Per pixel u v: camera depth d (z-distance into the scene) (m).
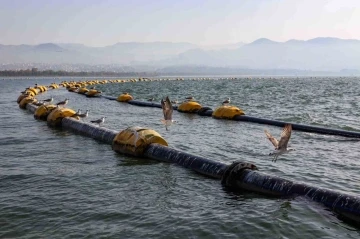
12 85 106.44
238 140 18.36
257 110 33.47
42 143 17.80
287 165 13.49
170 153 13.84
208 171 12.12
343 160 14.29
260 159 14.42
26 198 10.00
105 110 33.47
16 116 29.12
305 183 10.05
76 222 8.44
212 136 19.53
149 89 75.56
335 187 10.96
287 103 41.00
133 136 15.05
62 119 23.00
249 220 8.41
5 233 7.96
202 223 8.27
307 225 8.19
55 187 10.92
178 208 9.21
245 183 10.77
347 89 73.75
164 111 9.91
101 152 15.69
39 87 64.75
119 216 8.73
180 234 7.75
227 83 112.12
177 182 11.40
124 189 10.71
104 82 110.12
